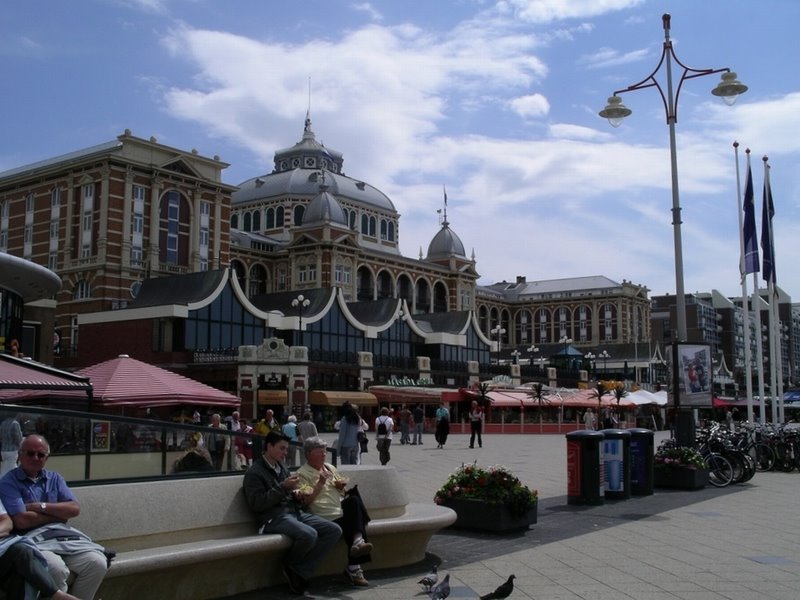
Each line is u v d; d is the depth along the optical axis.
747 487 19.52
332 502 9.07
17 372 21.08
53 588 5.96
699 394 20.31
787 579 9.54
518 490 12.60
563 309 141.50
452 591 8.80
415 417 41.03
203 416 35.03
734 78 20.91
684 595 8.75
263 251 100.56
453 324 81.19
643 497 17.38
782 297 163.38
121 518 7.50
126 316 59.50
